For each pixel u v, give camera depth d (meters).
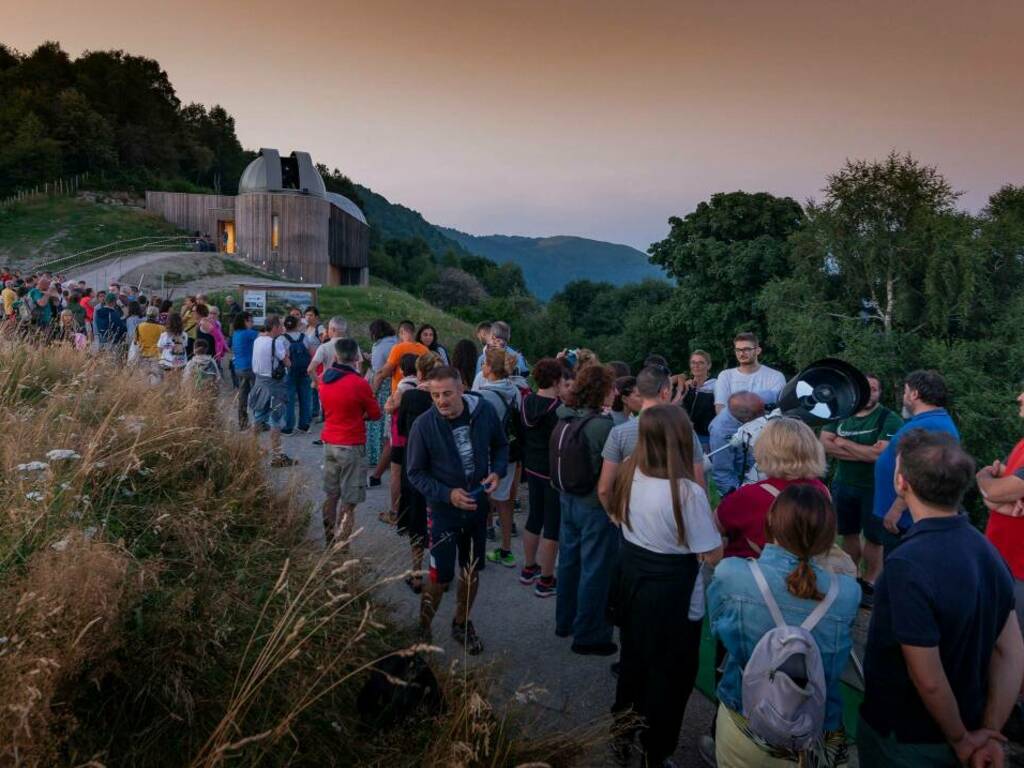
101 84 93.81
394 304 29.94
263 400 8.27
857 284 32.59
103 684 2.58
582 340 61.34
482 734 2.83
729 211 39.38
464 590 4.21
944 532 2.20
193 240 49.88
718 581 2.57
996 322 29.67
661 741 3.11
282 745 2.64
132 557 3.13
